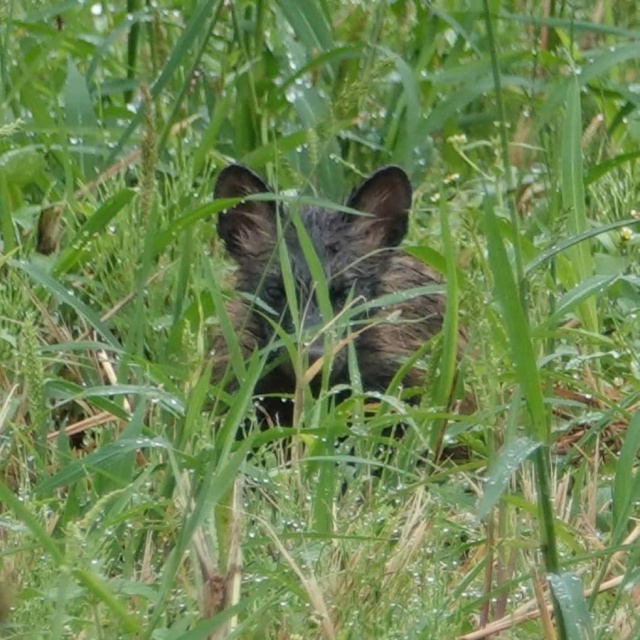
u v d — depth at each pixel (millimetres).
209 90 14234
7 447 9242
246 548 7750
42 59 13242
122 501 7699
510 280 7219
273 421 12102
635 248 12414
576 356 10742
